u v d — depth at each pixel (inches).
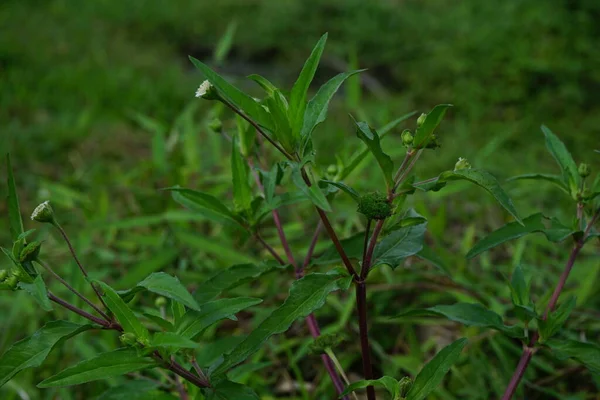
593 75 46.1
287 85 51.9
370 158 27.6
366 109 44.4
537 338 18.7
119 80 48.2
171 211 26.8
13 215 17.2
